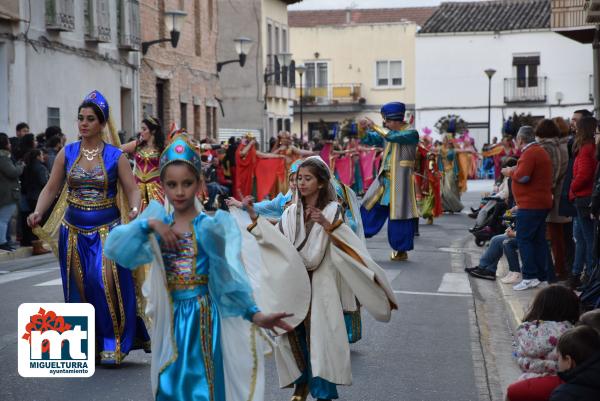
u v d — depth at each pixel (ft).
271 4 171.94
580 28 88.02
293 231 24.14
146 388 26.32
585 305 31.12
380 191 52.90
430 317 37.19
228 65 164.66
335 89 228.84
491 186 133.18
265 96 164.55
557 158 40.45
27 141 60.59
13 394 25.80
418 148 57.21
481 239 59.93
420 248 59.41
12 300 38.93
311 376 23.52
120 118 98.89
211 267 19.44
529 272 40.50
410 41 226.58
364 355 30.89
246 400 19.71
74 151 29.27
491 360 30.68
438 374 28.60
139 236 19.21
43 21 81.20
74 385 26.61
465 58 197.98
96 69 92.53
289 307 23.36
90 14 90.38
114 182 29.25
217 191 83.61
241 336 19.90
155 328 19.80
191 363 19.42
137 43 101.30
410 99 227.20
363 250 23.77
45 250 60.29
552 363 20.85
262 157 86.02
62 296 39.68
